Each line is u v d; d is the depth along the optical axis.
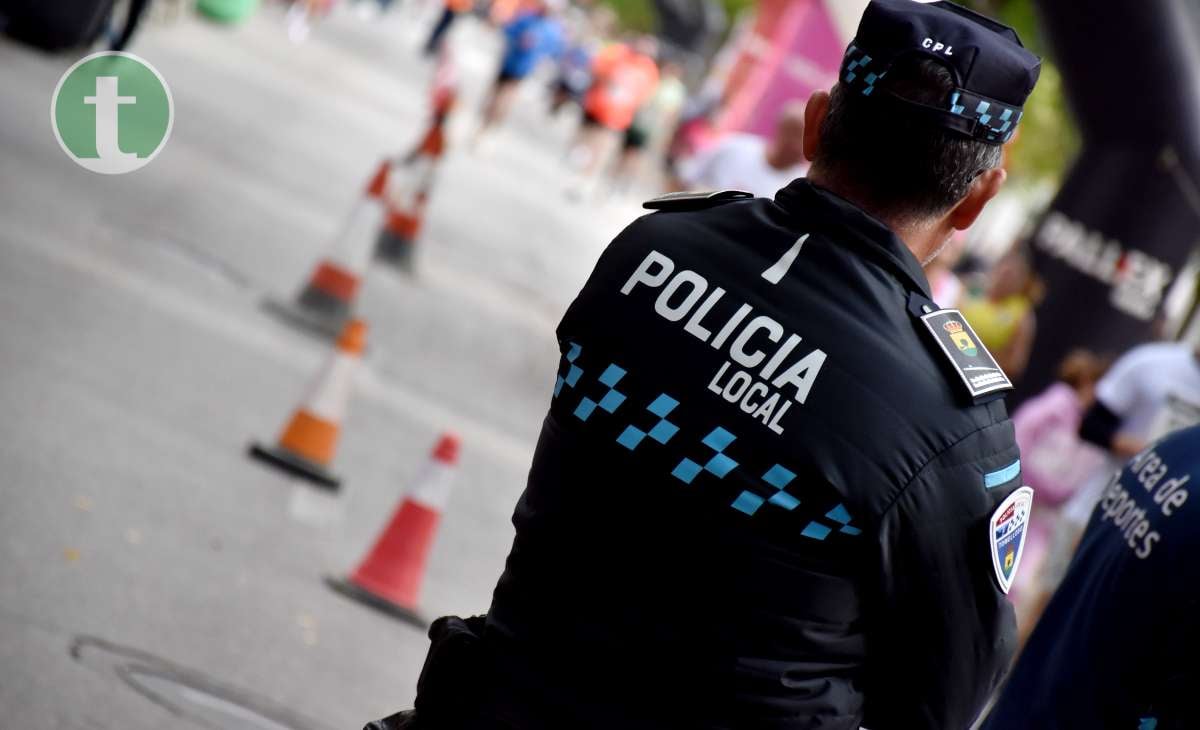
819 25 43.03
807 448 4.07
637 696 4.14
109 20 20.30
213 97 31.98
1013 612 4.18
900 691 4.15
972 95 4.23
